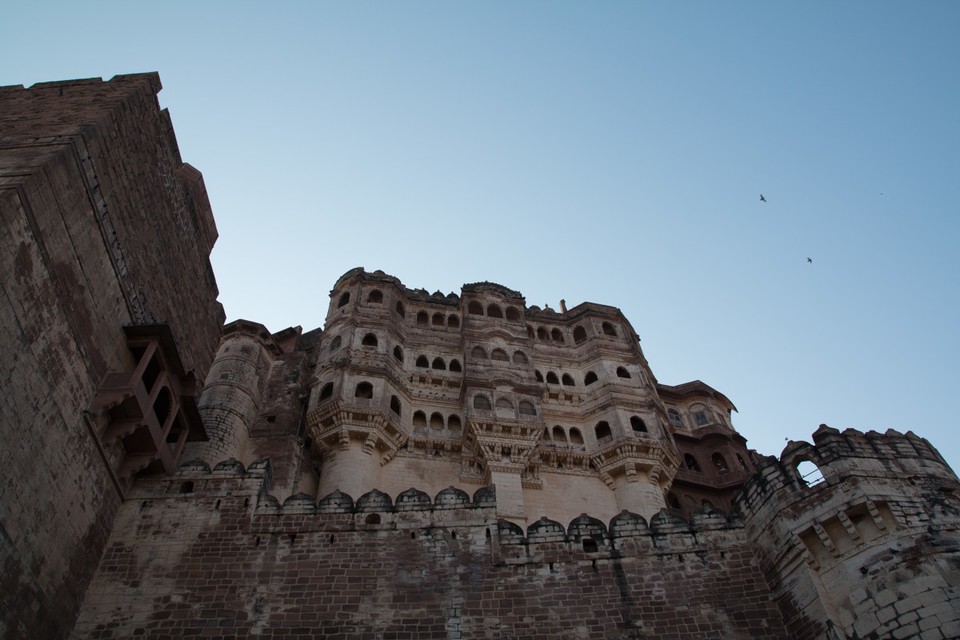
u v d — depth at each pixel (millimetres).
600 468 43625
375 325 47125
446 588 21594
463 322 49938
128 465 23719
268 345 43656
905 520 19766
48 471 19625
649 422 45844
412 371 46250
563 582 21781
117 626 20609
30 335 19141
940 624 17641
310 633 20484
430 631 20578
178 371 25500
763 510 22188
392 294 50281
